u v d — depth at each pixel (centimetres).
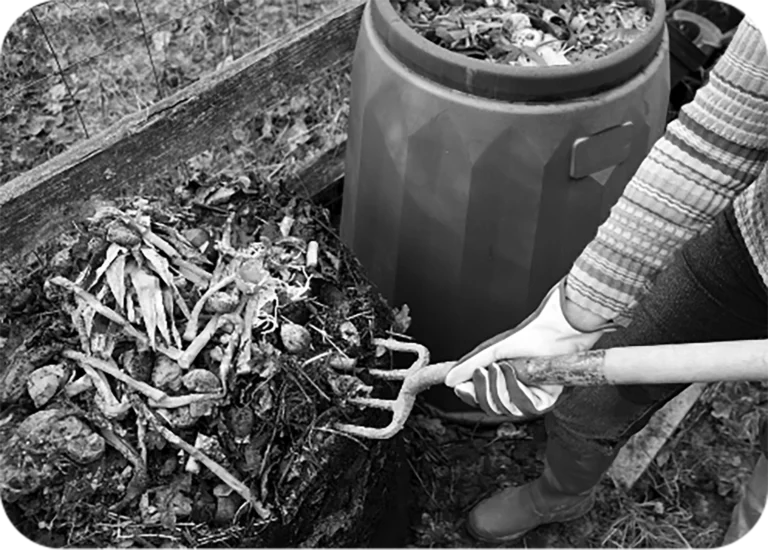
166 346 116
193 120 152
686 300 104
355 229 159
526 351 99
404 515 149
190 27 210
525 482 160
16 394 114
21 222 135
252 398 116
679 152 90
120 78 198
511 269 141
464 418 167
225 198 135
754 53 83
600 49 145
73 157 138
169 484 113
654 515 158
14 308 123
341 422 120
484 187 132
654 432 166
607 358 88
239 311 120
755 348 79
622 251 94
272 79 161
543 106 125
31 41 201
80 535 109
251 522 113
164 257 122
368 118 141
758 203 92
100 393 113
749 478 159
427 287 149
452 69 125
